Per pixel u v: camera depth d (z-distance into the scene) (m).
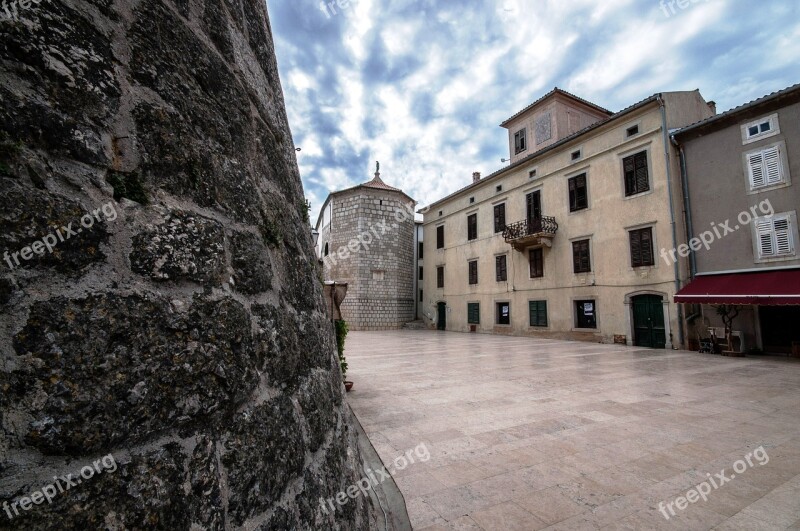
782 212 12.17
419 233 34.62
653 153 15.25
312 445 1.72
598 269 17.14
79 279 0.94
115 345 0.96
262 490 1.28
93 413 0.89
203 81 1.46
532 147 23.02
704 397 6.95
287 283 1.83
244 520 1.18
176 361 1.08
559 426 5.32
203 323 1.19
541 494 3.47
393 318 29.77
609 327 16.59
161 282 1.10
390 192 30.64
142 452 0.97
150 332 1.04
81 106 1.02
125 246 1.04
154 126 1.20
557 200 19.22
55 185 0.94
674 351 13.73
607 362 11.18
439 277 28.48
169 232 1.16
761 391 7.40
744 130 13.07
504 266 22.41
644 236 15.45
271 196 1.86
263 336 1.47
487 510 3.21
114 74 1.12
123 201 1.07
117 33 1.15
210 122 1.44
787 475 3.85
